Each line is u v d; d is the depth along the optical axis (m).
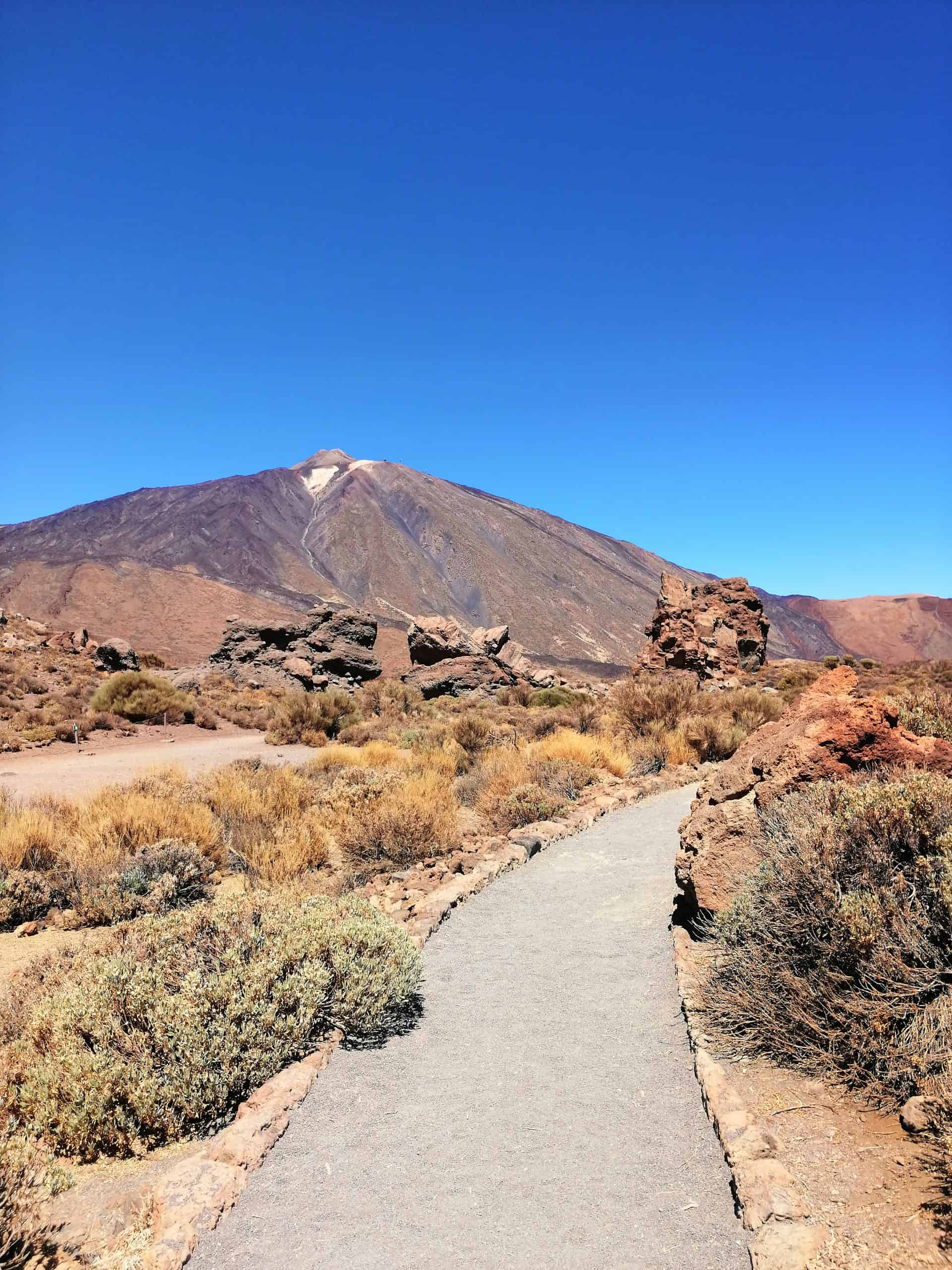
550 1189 3.37
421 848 9.42
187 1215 3.19
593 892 8.00
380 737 25.25
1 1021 5.11
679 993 5.32
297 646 45.12
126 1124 3.93
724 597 40.97
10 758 21.30
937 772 5.50
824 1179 3.15
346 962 5.21
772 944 4.64
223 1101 4.15
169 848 8.69
